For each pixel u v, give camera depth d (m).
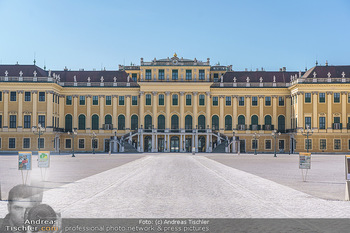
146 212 18.03
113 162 57.38
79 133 110.88
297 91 102.56
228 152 105.06
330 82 101.62
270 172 40.41
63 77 114.25
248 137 110.94
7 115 102.06
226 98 111.62
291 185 28.95
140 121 110.19
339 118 101.88
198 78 111.19
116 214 17.53
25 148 102.06
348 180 21.77
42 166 30.97
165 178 33.62
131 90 111.75
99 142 111.38
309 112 102.06
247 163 56.22
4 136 102.06
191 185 28.52
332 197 22.98
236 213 17.91
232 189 26.31
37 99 102.06
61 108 110.50
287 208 19.19
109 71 116.06
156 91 110.25
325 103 102.00
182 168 45.47
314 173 39.22
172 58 111.94
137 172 39.62
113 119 111.25
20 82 101.50
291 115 109.31
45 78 102.12
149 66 111.06
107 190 25.45
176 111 110.56
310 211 18.41
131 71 118.06
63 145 110.31
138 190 25.53
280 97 111.19
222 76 113.00
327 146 101.69
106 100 111.88
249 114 111.06
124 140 107.00
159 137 110.62
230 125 111.38
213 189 26.25
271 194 23.95
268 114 111.06
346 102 101.75
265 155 89.94
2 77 101.75
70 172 39.38
